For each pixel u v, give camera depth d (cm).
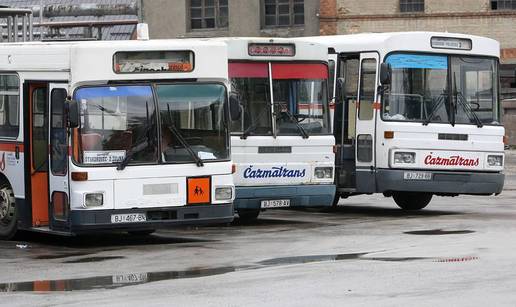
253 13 8562
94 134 3247
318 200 3969
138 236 3700
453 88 4259
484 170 4291
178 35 8819
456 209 4531
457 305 2100
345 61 4331
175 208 3312
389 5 8231
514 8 8075
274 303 2194
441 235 3416
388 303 2144
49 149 3366
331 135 4000
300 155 3928
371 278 2483
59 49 3303
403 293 2259
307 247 3195
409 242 3238
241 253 3095
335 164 4334
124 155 3272
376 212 4472
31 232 3859
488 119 4319
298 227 3841
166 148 3319
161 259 3009
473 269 2573
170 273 2711
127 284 2538
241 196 3828
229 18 8656
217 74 3406
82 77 3250
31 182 3481
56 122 3334
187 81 3369
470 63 4297
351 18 8312
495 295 2200
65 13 8656
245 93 3853
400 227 3734
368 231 3619
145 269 2808
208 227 3941
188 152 3338
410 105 4191
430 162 4191
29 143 3478
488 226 3684
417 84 4206
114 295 2373
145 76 3316
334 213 4456
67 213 3284
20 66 3484
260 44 3884
